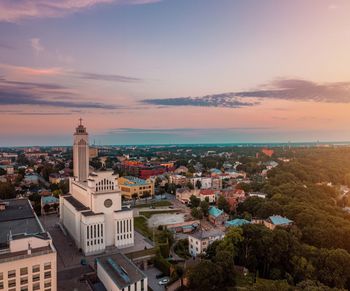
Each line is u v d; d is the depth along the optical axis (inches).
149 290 4874.5
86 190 6820.9
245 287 4862.2
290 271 5664.4
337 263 5231.3
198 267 4926.2
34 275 3841.0
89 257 5969.5
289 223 7347.4
